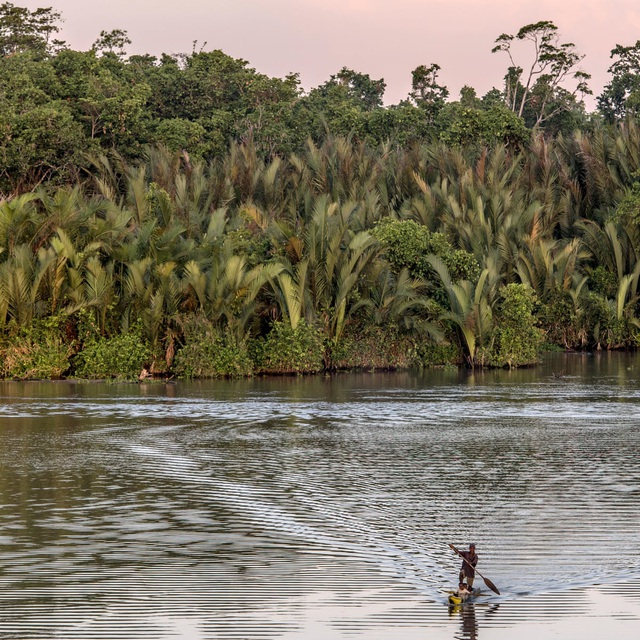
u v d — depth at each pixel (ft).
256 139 294.87
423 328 182.80
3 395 142.61
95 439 103.71
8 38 348.18
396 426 113.09
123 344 164.14
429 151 264.31
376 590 54.44
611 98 405.59
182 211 200.64
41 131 237.04
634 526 67.05
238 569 57.93
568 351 226.99
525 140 285.23
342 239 182.70
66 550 61.62
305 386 156.15
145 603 52.16
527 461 90.89
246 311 171.12
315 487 79.71
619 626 49.14
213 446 99.45
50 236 169.07
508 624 49.42
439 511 71.51
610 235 231.91
